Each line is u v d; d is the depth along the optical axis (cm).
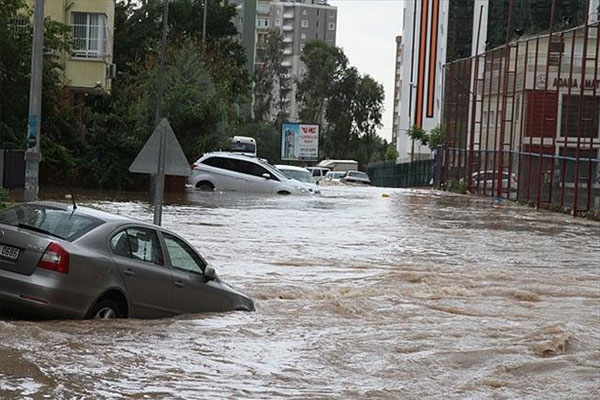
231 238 3884
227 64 9769
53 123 6494
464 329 2122
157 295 1909
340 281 2872
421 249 3869
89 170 6675
